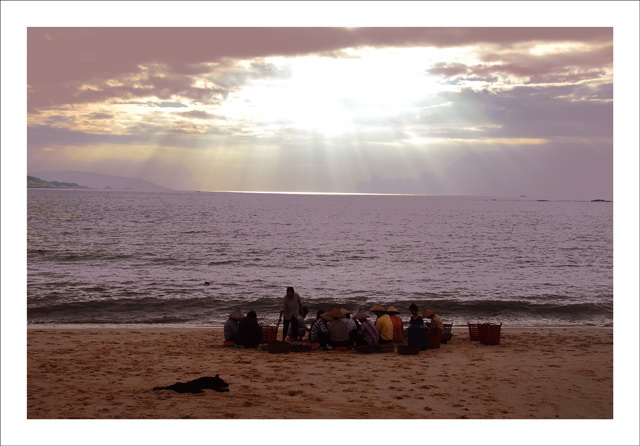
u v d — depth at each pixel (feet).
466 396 32.89
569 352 46.68
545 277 121.80
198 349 46.88
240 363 41.19
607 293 96.58
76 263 140.15
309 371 38.63
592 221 389.80
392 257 165.78
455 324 69.05
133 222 304.09
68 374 36.55
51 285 97.30
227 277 116.78
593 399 32.45
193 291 94.12
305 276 120.67
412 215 466.29
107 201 577.84
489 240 232.12
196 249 181.16
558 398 32.60
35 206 428.56
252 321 48.06
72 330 57.06
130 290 93.15
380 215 459.32
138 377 36.22
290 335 50.39
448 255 173.06
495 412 30.14
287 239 226.79
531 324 69.82
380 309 49.93
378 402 31.50
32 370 37.50
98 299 80.89
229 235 241.55
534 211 571.69
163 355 43.91
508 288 103.14
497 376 37.55
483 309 77.92
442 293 95.30
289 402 31.19
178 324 66.39
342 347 46.98
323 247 195.42
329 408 30.30
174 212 421.59
